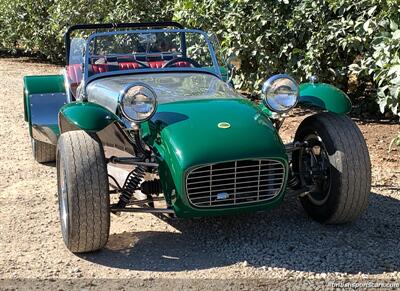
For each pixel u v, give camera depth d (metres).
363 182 5.09
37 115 6.90
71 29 7.26
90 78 6.18
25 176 7.00
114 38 6.38
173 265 4.75
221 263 4.77
